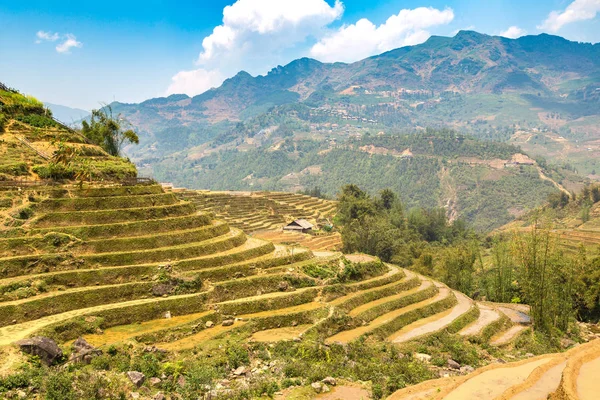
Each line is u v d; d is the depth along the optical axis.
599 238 159.38
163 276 59.88
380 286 81.94
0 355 39.88
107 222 65.75
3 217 60.56
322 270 75.56
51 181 70.19
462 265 116.62
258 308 62.50
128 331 51.69
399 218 184.88
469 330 72.06
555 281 84.06
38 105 93.44
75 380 39.19
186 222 72.06
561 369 43.31
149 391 41.09
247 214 159.12
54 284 54.81
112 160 85.81
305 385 45.38
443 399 39.84
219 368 47.34
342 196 191.25
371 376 48.41
